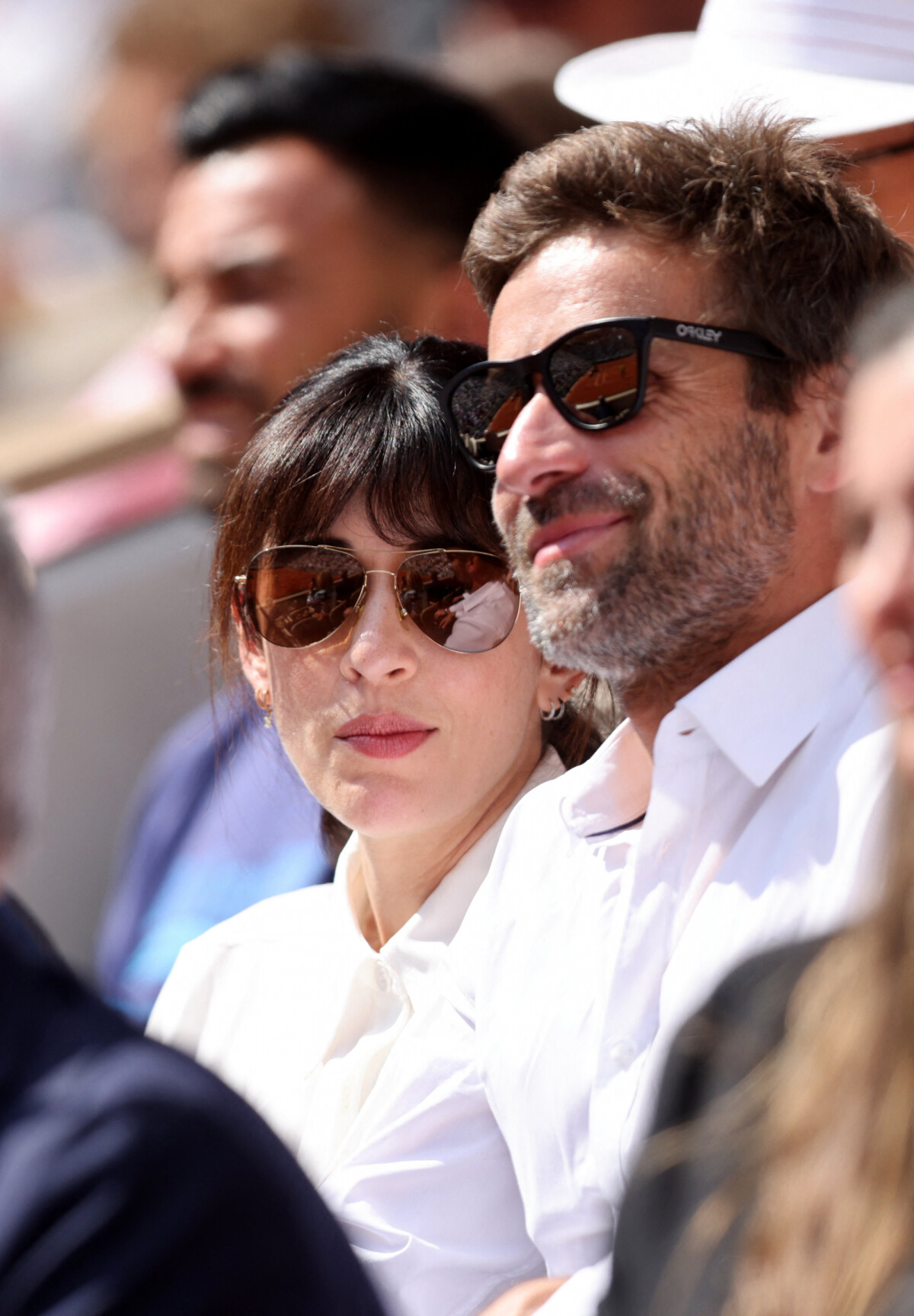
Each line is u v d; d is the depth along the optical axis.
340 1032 9.12
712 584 7.53
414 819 8.46
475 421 8.09
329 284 15.47
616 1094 7.41
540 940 8.25
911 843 4.85
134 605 18.14
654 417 7.49
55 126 27.31
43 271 25.95
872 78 11.19
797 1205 4.91
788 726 7.50
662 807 7.67
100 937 18.03
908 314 4.58
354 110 15.69
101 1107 5.25
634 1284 5.52
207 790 14.62
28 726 5.89
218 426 15.67
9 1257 5.04
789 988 5.55
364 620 8.33
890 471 4.45
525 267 7.99
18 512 18.42
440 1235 8.12
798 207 7.60
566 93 12.89
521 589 7.85
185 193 16.08
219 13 23.25
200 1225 5.15
